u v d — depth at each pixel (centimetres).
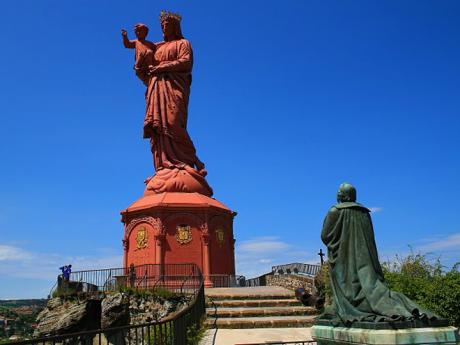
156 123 3700
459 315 1525
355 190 912
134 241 3394
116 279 2758
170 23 3947
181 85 3834
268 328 1733
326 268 1873
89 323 2492
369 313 777
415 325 718
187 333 1445
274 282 3002
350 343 771
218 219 3528
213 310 1947
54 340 730
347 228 856
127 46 3953
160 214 3316
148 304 2325
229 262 3575
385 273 1775
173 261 3241
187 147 3797
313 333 888
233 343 1460
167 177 3588
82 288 2759
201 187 3647
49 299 2661
